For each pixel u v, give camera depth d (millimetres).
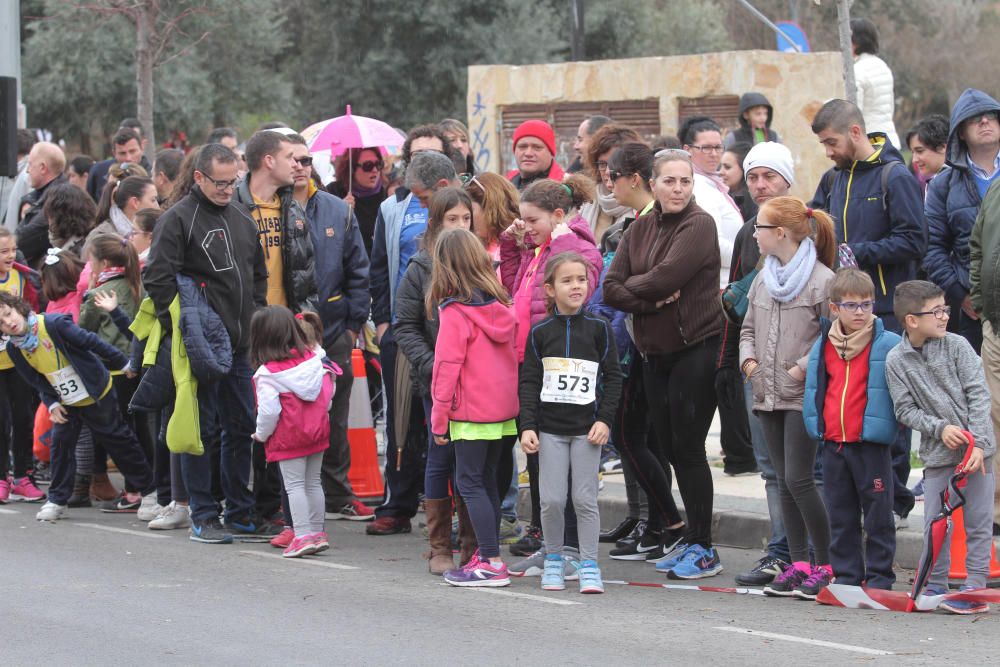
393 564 21281
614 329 20797
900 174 20578
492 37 75000
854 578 18312
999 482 20594
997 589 18672
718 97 45781
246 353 23188
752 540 22609
